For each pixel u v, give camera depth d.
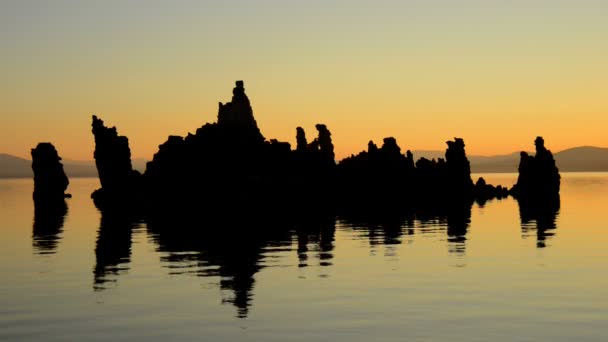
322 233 75.31
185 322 31.47
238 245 63.34
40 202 163.88
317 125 172.12
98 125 166.62
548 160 168.25
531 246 61.03
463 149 180.50
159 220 99.19
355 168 175.50
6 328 30.70
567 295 37.16
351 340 28.25
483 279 42.50
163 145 163.00
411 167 180.62
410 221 93.75
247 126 163.50
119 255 56.22
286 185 155.12
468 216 103.38
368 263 50.22
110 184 164.62
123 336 29.12
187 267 48.84
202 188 151.75
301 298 36.75
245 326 30.64
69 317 32.66
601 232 74.69
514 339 28.27
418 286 40.12
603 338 28.42
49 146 180.00
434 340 28.11
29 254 57.59
